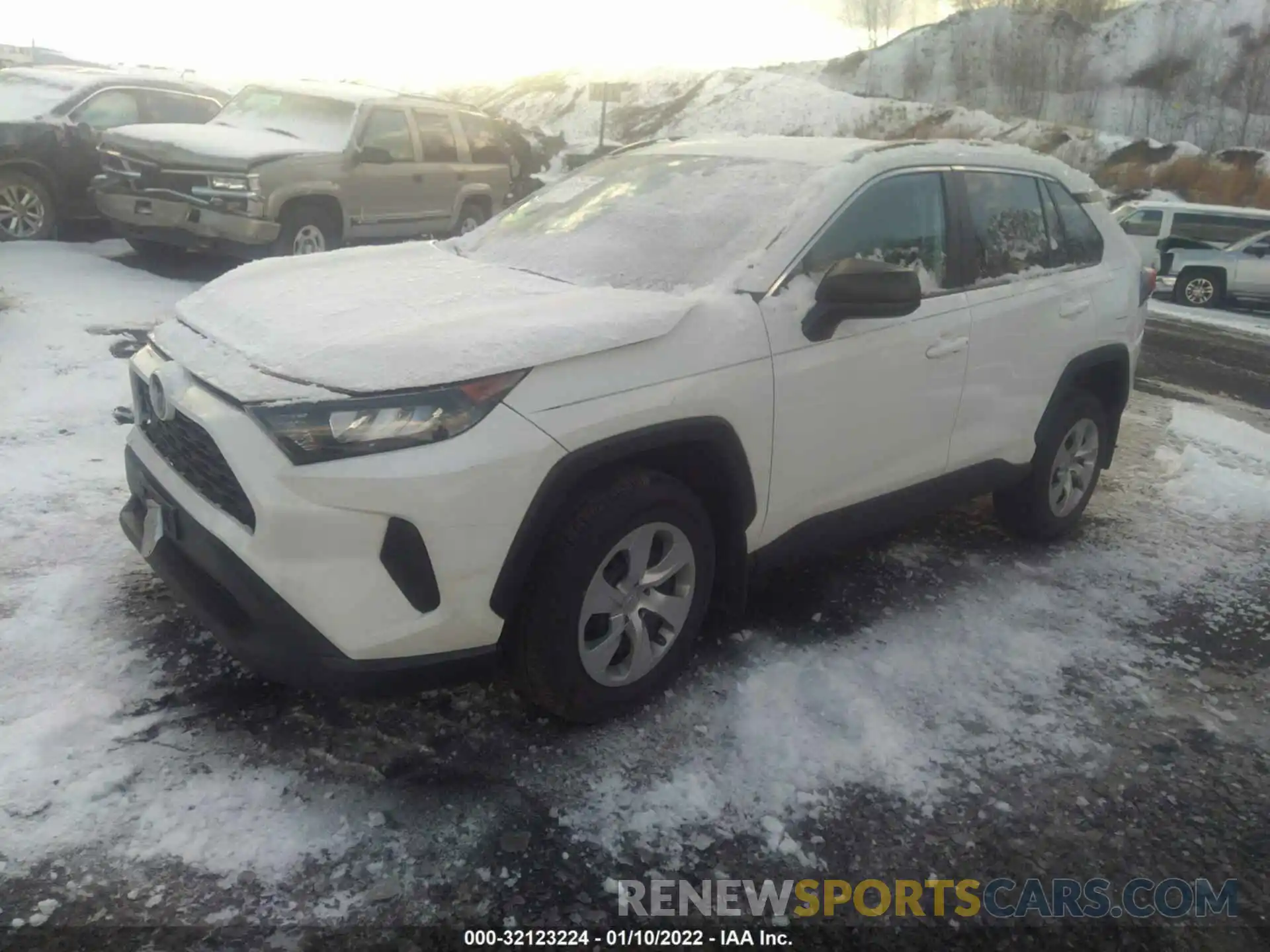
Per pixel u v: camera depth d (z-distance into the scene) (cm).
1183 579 473
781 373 338
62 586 376
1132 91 7619
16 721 297
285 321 313
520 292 346
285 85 1064
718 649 372
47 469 484
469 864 262
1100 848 289
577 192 439
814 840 282
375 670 274
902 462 396
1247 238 1683
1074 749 333
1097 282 483
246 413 275
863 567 457
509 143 1219
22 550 403
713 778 301
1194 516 560
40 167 1017
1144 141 4069
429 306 324
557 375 288
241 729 306
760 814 289
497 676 334
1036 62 7944
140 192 921
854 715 337
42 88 1066
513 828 275
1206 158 3781
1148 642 410
